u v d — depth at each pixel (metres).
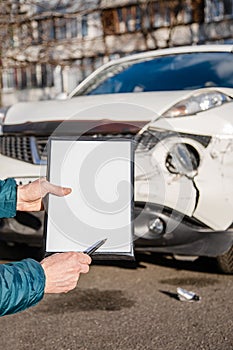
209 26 17.73
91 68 13.88
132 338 3.04
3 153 4.09
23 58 10.77
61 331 3.18
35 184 2.01
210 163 3.53
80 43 14.69
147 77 4.96
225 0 18.17
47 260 1.68
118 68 5.30
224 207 3.56
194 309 3.47
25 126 4.02
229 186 3.55
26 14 9.80
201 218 3.56
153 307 3.54
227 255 3.96
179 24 16.02
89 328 3.21
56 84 18.78
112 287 3.97
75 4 13.46
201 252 3.71
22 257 4.75
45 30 10.41
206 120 3.57
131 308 3.53
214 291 3.82
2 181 2.04
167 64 5.04
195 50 5.07
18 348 2.95
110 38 16.98
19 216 3.95
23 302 1.57
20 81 20.95
